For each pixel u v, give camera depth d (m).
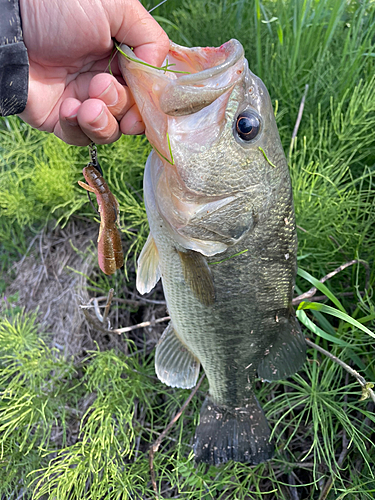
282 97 0.40
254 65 0.44
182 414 0.34
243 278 0.25
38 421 0.37
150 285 0.28
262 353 0.29
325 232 0.36
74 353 0.40
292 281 0.27
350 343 0.34
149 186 0.24
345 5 0.43
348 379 0.35
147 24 0.21
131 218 0.41
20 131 0.46
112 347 0.40
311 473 0.34
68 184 0.40
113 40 0.22
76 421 0.38
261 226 0.24
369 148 0.38
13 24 0.21
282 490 0.34
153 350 0.39
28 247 0.47
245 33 0.45
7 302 0.45
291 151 0.36
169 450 0.35
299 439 0.35
